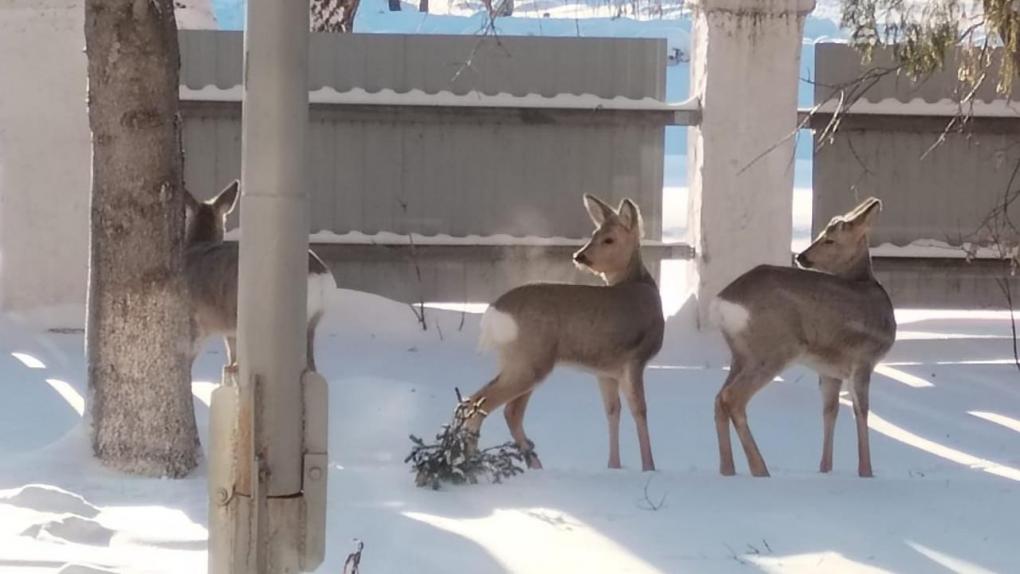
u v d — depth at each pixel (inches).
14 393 406.3
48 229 506.0
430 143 510.9
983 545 231.3
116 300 293.1
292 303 158.7
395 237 510.3
